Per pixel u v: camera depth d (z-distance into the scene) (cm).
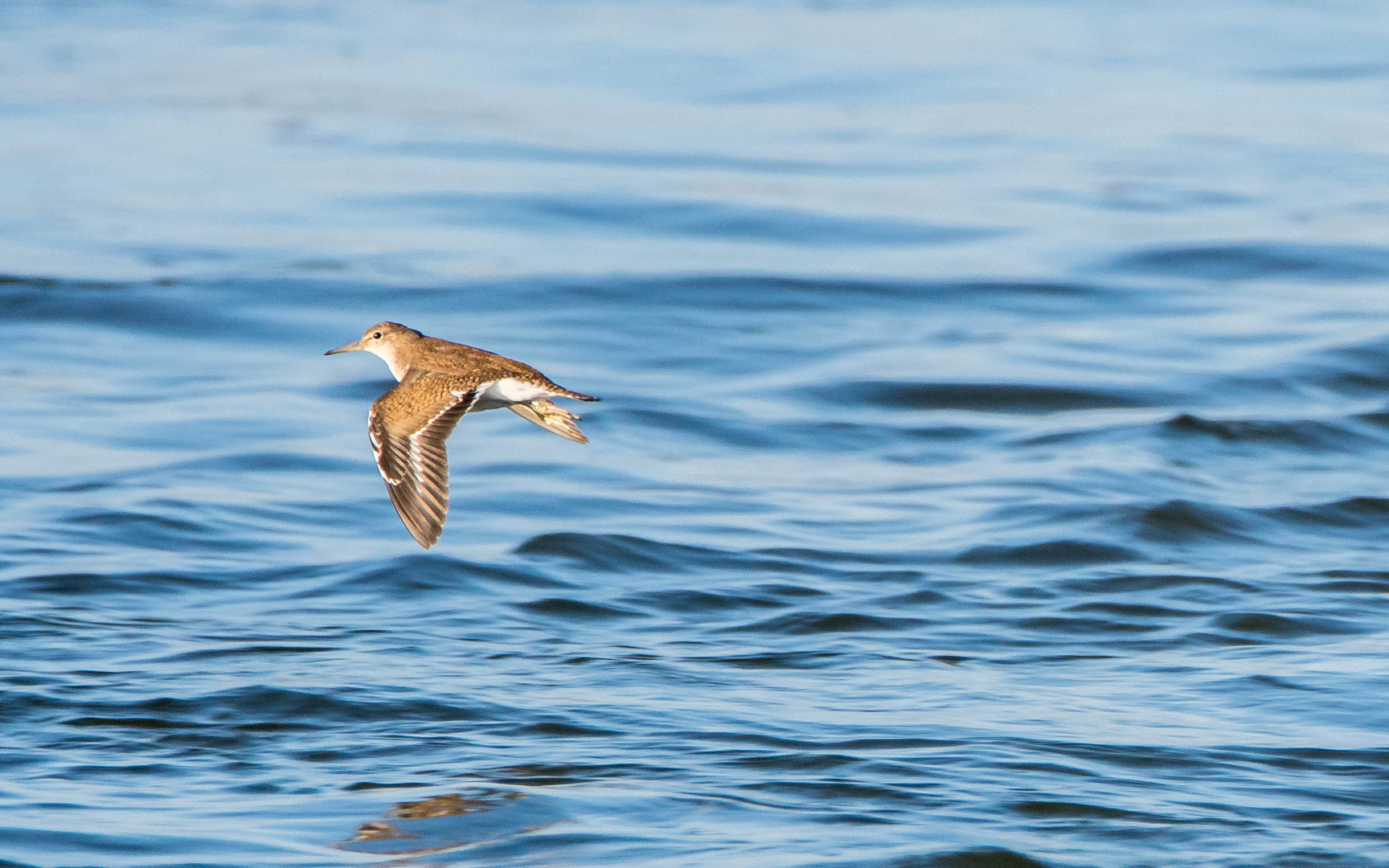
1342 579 1337
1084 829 862
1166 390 1994
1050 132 3725
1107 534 1437
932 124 3803
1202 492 1588
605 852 831
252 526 1443
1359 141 3644
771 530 1467
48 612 1207
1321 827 868
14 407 1844
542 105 3925
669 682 1085
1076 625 1222
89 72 4200
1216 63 4638
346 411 1877
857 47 4831
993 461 1712
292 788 912
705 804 889
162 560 1342
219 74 4234
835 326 2294
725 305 2373
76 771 933
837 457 1736
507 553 1374
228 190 3027
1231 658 1147
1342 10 5822
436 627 1201
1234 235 2809
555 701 1046
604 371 2064
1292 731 1002
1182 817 878
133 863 815
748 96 4100
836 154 3459
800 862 819
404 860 823
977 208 3002
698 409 1888
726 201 2998
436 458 848
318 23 5200
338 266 2514
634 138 3572
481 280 2452
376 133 3556
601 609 1251
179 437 1741
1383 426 1848
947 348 2183
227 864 816
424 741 978
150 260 2522
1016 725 1009
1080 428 1827
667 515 1509
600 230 2809
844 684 1087
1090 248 2738
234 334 2211
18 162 3206
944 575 1338
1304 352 2142
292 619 1213
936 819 871
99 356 2094
